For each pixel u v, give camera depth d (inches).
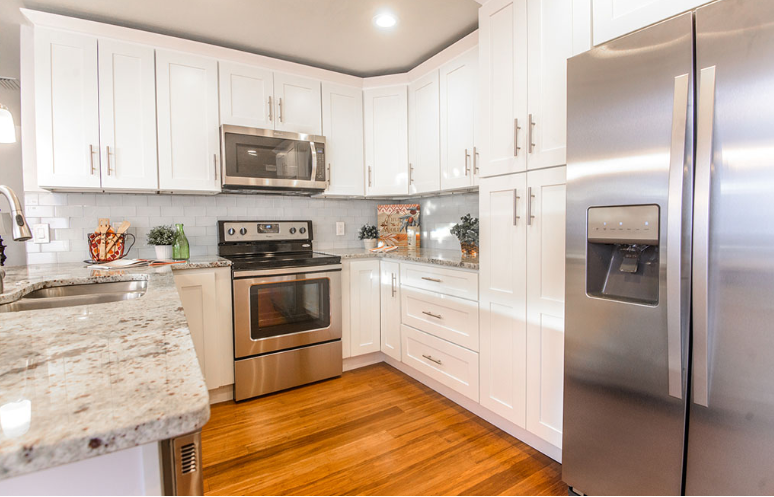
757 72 35.9
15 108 104.0
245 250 106.3
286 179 100.3
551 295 62.1
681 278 41.0
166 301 41.0
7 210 103.6
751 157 36.6
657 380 44.6
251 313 90.1
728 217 38.1
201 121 92.4
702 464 41.1
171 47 88.5
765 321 36.3
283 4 79.1
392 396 92.0
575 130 52.3
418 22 87.1
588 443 53.0
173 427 16.4
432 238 122.1
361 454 68.4
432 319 90.9
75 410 16.7
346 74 113.3
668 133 42.1
